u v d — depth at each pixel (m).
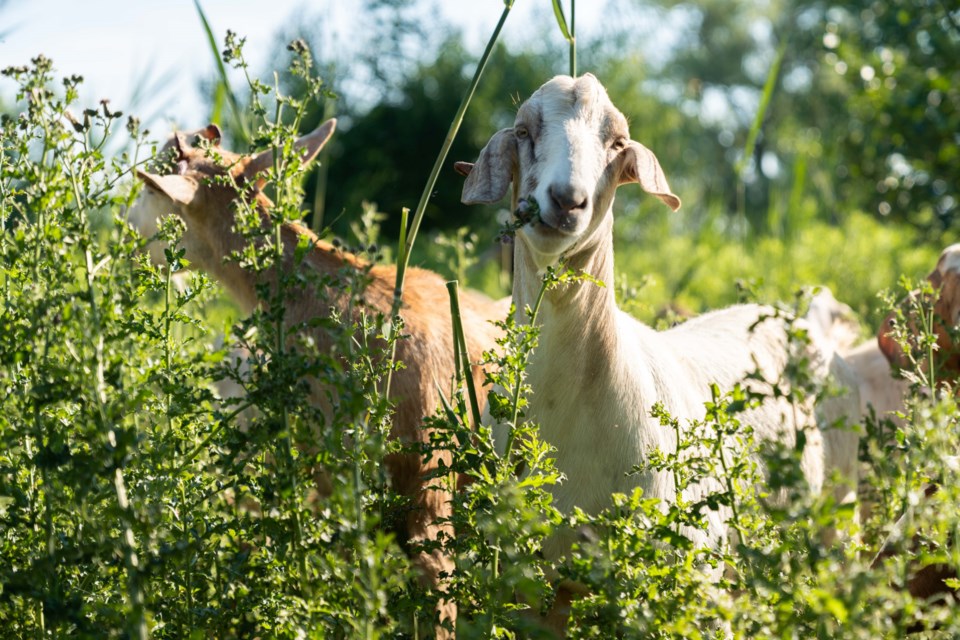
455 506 3.15
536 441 3.17
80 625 2.75
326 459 2.89
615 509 3.44
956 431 3.03
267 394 2.95
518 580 2.65
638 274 13.12
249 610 2.94
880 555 3.44
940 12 10.19
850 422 5.38
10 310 3.24
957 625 2.54
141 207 4.92
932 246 11.13
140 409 3.27
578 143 3.46
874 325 7.84
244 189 3.34
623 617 2.68
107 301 2.87
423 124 17.83
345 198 17.42
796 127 30.52
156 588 3.12
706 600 2.79
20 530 3.21
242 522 3.09
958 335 3.46
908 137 10.07
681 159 31.97
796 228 11.63
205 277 3.31
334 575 2.77
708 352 4.85
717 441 2.90
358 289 3.17
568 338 3.71
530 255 3.75
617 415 3.80
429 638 3.28
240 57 3.24
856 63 10.39
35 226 3.01
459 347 3.83
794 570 2.61
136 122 3.20
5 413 3.16
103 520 2.98
